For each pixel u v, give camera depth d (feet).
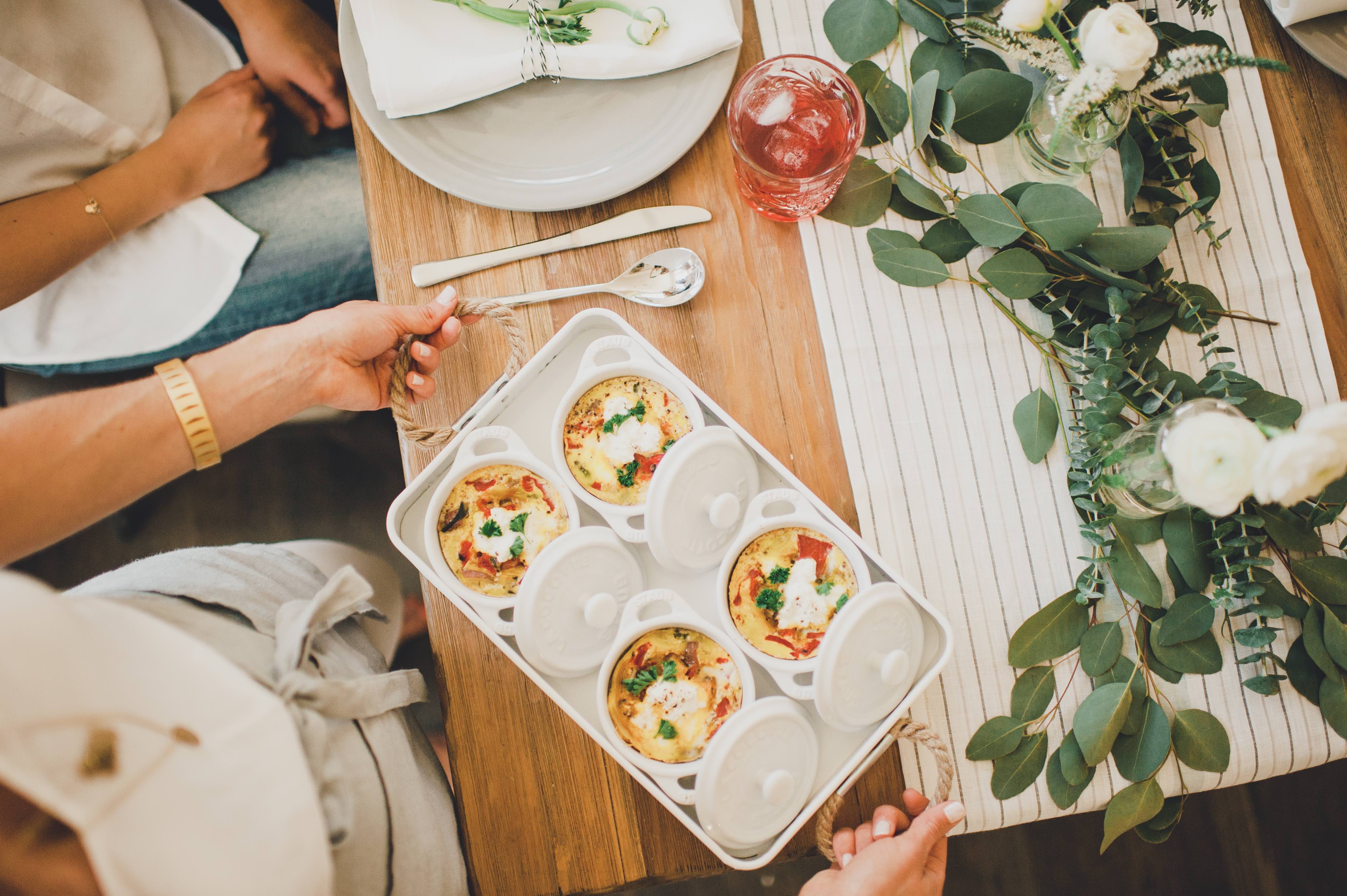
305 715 1.98
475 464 2.31
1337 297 2.73
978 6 2.64
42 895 1.32
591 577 2.23
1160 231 2.37
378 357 2.58
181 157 3.79
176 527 4.50
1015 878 4.56
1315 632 2.51
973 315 2.70
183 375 2.18
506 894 2.45
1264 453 1.72
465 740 2.49
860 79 2.64
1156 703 2.49
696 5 2.57
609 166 2.62
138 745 1.34
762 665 2.24
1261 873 4.50
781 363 2.68
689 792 2.15
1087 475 2.51
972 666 2.56
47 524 2.07
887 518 2.61
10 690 1.25
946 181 2.74
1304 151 2.77
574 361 2.56
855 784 2.47
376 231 2.69
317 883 1.49
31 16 3.37
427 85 2.50
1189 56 1.93
